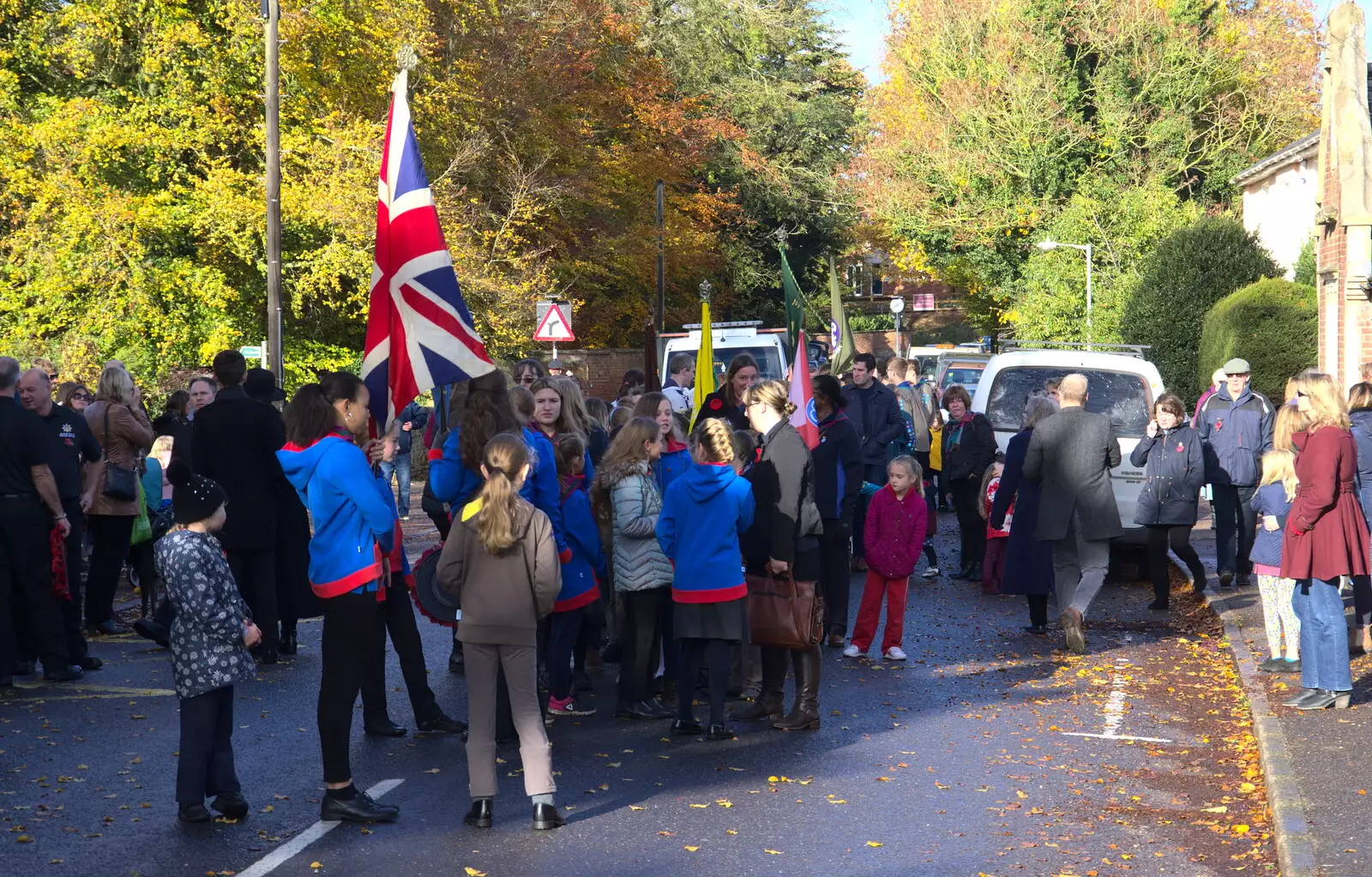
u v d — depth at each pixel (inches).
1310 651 321.1
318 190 1024.9
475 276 1124.5
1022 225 1702.8
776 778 274.8
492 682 243.4
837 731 315.9
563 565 323.0
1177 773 280.7
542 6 1440.7
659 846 232.2
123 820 246.8
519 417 311.0
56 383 610.5
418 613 486.0
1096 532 414.6
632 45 1637.6
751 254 1932.8
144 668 386.3
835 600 418.3
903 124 1831.9
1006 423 591.2
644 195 1617.9
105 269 1020.5
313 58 1096.2
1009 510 501.4
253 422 373.1
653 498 320.5
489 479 239.5
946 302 3107.8
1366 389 417.1
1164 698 349.7
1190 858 228.1
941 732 314.7
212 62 1056.8
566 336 872.3
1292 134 1653.5
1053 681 371.2
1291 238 1402.6
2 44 1096.2
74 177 1013.8
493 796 243.1
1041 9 1685.5
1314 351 1031.0
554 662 327.6
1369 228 774.5
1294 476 364.8
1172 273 1273.4
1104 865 224.4
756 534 311.1
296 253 1096.8
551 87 1402.6
